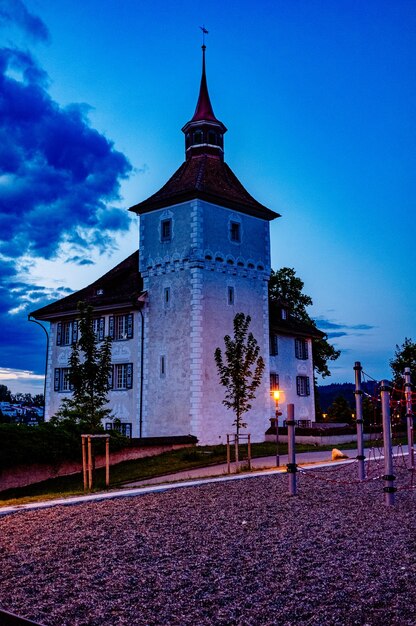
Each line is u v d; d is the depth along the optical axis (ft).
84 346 80.43
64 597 25.54
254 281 131.95
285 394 145.48
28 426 85.30
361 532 37.14
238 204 128.47
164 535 36.17
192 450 107.86
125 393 129.59
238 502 47.26
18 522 39.78
